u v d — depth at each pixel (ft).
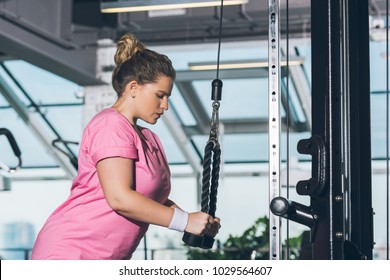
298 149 6.68
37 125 33.35
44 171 35.01
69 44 26.02
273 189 6.90
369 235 7.29
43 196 35.58
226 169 36.76
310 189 6.55
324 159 6.52
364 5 7.54
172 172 36.83
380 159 25.63
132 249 6.70
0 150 33.19
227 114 35.01
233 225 36.42
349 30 7.38
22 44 24.31
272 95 6.98
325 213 6.53
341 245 6.48
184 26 25.31
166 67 6.56
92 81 27.53
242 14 23.71
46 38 25.26
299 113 31.37
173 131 34.88
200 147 36.17
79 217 6.48
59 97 32.68
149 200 6.22
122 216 6.46
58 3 25.49
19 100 32.65
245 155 36.27
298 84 30.14
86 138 6.48
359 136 7.32
